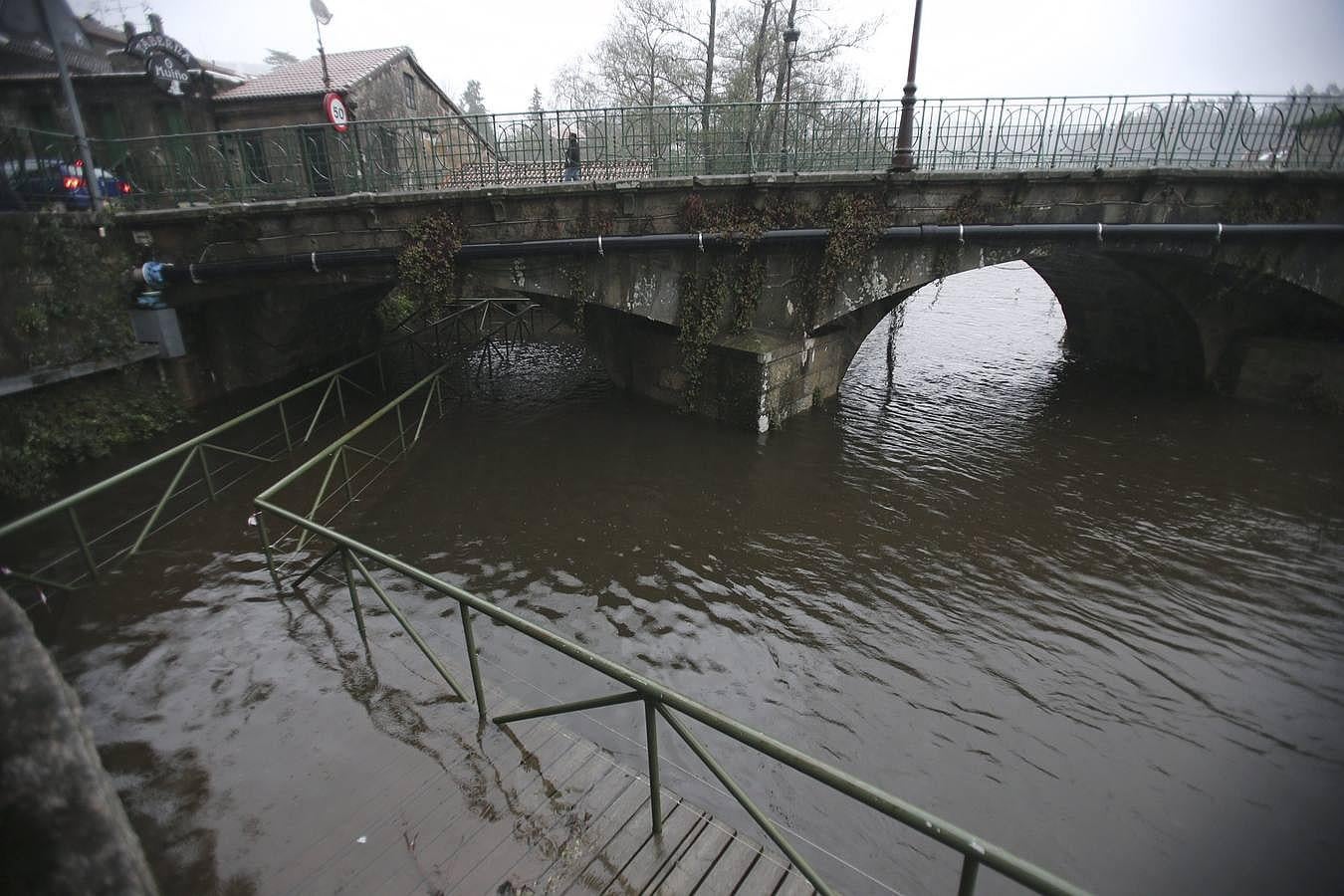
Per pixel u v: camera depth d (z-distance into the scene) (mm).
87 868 2002
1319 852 4883
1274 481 10891
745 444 12125
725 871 3512
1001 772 5520
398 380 16516
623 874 3492
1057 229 11984
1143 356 17203
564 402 14617
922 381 16453
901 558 8664
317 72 21047
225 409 13016
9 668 1919
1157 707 6258
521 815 3875
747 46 23750
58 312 10188
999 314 25844
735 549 8789
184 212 11039
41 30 15289
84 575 7020
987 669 6707
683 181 11375
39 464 9531
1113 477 11008
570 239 11555
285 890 3490
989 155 11922
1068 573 8367
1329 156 12477
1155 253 12664
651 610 7488
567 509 9727
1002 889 4535
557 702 5902
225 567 7348
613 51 27172
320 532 5500
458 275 11820
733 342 12500
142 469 7355
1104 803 5254
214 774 4293
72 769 1980
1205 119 12117
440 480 10570
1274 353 14297
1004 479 10938
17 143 10625
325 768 4301
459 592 4277
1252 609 7707
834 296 12438
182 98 17969
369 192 10977
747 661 6730
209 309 13273
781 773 5348
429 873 3539
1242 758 5715
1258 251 12914
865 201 11680
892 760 5590
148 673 5391
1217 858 4824
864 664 6742
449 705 4879
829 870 4508
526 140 11852
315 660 5543
